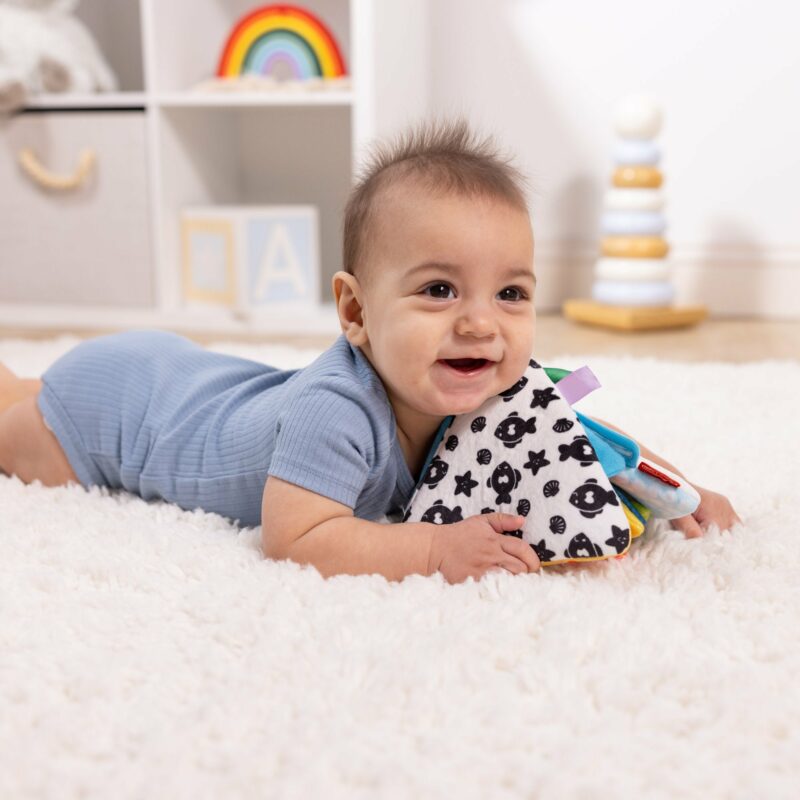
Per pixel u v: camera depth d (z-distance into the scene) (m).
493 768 0.51
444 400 0.78
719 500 0.91
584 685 0.60
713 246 2.46
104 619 0.68
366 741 0.53
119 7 2.57
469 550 0.75
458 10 2.44
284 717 0.56
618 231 2.28
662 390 1.47
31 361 1.69
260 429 0.87
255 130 2.54
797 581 0.76
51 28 2.26
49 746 0.53
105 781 0.50
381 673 0.60
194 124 2.33
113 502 0.96
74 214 2.27
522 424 0.82
